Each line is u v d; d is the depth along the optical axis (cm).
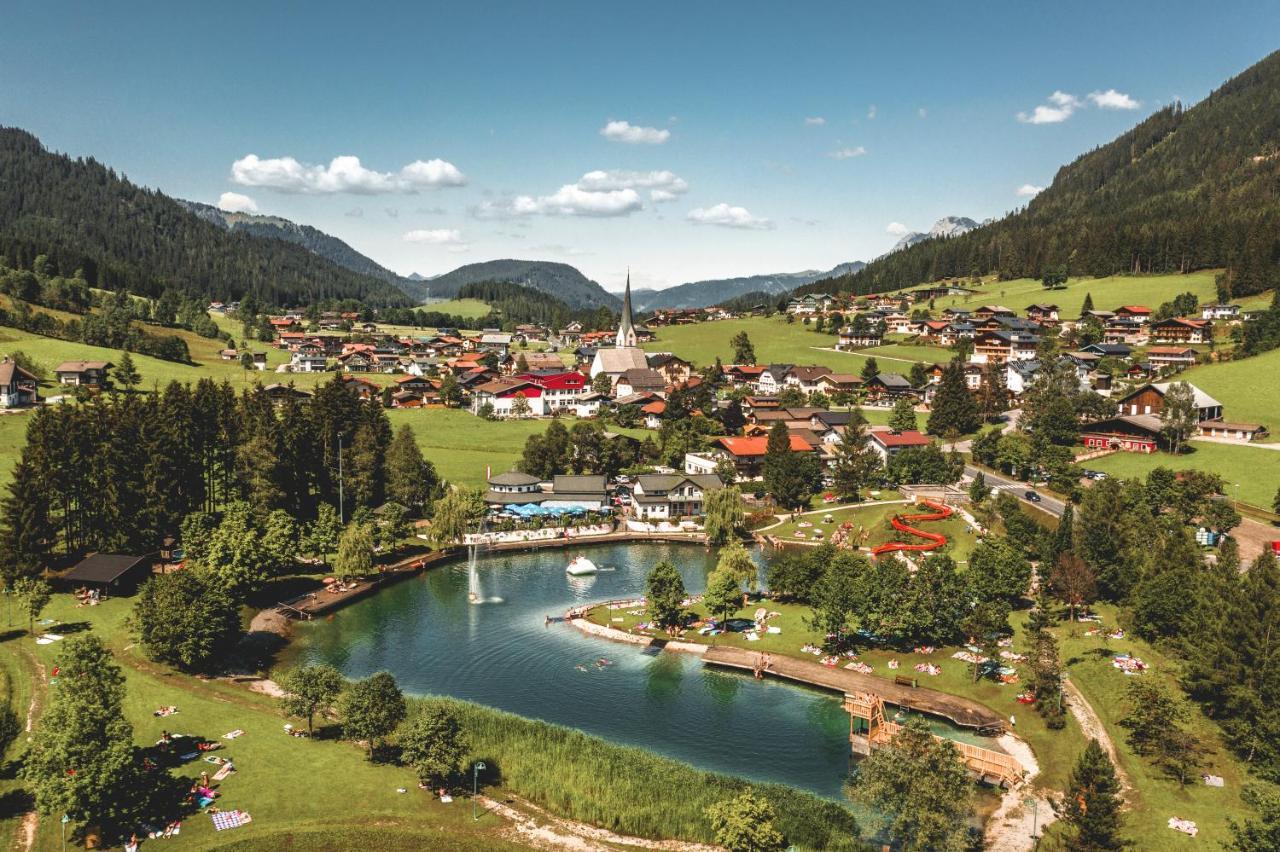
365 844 6009
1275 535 12775
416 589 12706
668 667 9825
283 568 12788
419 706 8231
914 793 6016
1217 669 7594
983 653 9569
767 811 6119
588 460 19262
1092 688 8506
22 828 5988
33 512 10762
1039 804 6838
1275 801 5512
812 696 9075
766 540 15175
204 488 13912
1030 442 18162
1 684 8100
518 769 7194
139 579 11319
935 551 13300
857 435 18488
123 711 7838
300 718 7894
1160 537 11619
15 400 19062
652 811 6606
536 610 11775
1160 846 5953
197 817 6228
